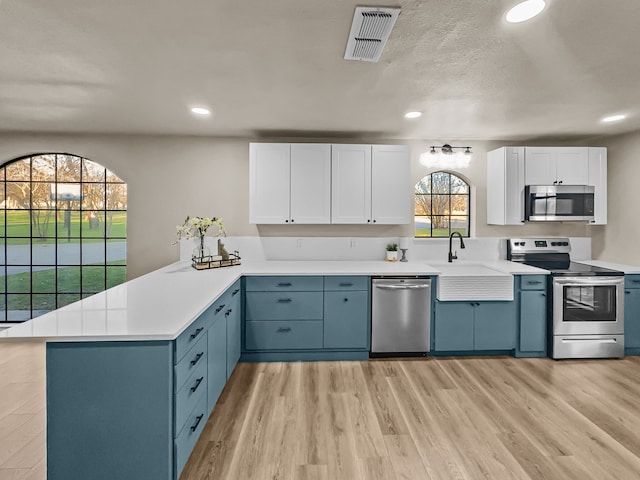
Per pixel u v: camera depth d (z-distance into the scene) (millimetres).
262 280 3373
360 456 2035
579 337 3488
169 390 1628
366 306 3447
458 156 3902
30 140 3873
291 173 3750
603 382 2998
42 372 3139
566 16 1652
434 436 2229
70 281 10047
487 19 1676
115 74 2330
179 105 2961
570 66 2215
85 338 1575
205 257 3703
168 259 4043
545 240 4199
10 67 2223
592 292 3486
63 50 2000
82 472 1617
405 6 1568
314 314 3414
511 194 3869
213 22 1704
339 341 3436
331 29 1765
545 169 3877
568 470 1923
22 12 1625
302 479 1854
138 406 1619
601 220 3906
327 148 3764
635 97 2775
